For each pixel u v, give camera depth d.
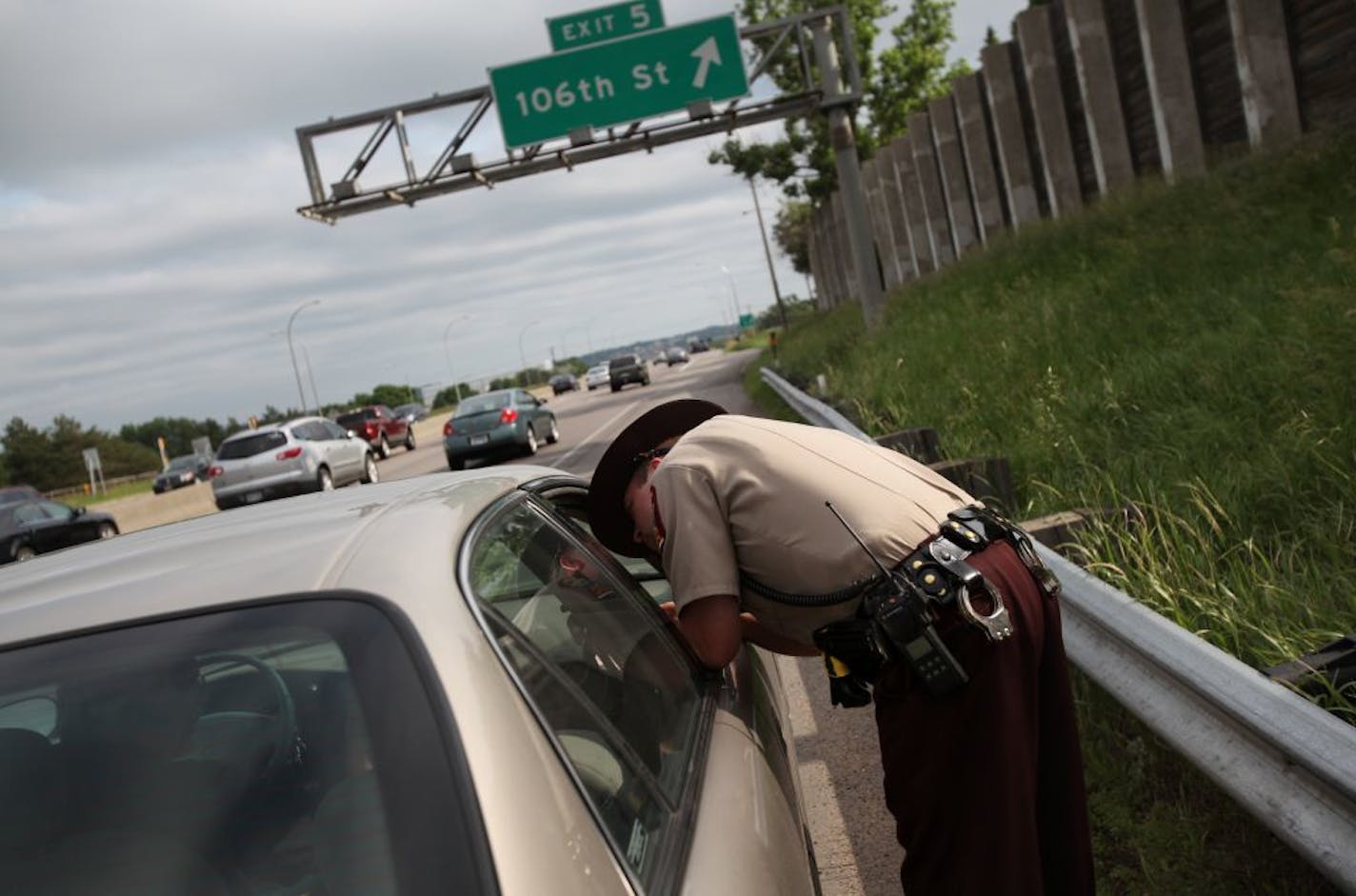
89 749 1.58
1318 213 9.02
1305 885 2.70
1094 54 16.62
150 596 1.76
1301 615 3.61
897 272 32.28
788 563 2.29
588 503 2.75
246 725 1.54
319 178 19.62
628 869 1.45
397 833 1.35
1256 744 2.56
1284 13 12.16
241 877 1.41
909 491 2.37
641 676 2.08
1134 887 3.01
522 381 130.00
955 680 2.13
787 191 38.59
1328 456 4.78
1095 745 3.62
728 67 19.28
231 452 22.98
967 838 2.18
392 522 1.93
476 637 1.61
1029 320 10.74
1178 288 9.26
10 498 24.62
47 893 1.48
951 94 24.98
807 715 4.86
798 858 1.99
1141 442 6.30
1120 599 3.37
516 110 19.06
